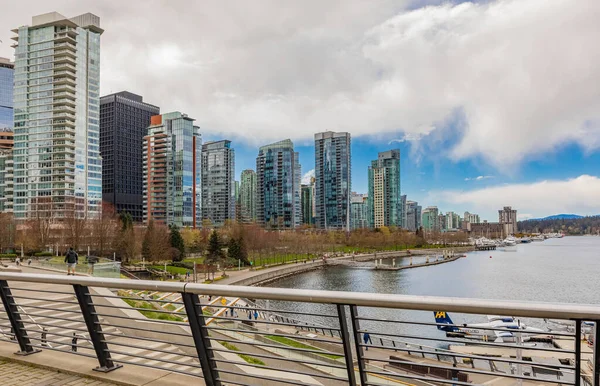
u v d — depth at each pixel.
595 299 57.19
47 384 4.14
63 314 14.80
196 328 3.59
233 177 196.25
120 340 12.92
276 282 77.75
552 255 147.12
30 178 105.88
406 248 155.25
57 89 106.00
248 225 117.75
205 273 66.19
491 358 2.67
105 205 115.06
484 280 77.75
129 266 71.31
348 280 80.81
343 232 163.50
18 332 4.89
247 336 14.37
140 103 188.38
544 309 2.35
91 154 111.81
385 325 32.84
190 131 141.88
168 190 140.12
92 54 113.94
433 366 2.81
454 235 196.88
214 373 3.63
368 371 3.03
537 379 2.59
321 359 8.85
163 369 3.92
